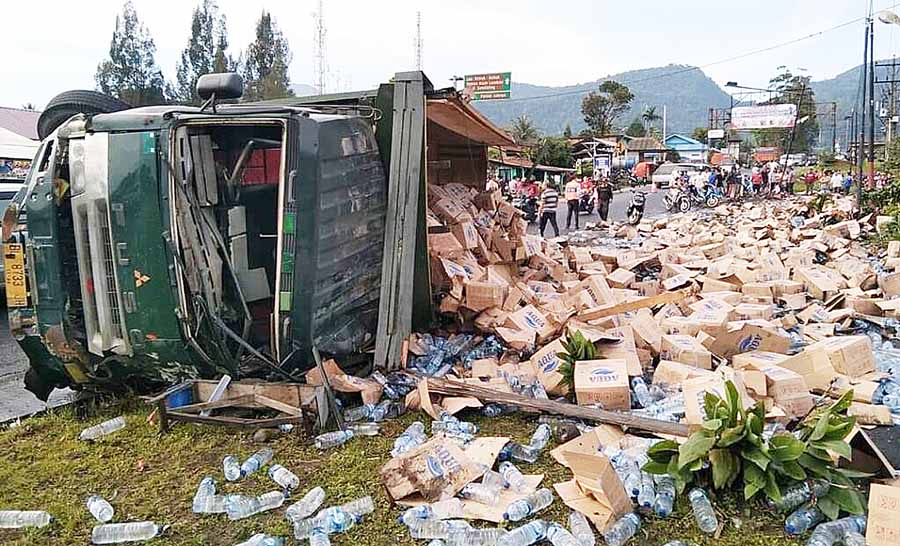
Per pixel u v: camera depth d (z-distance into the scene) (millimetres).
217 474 4570
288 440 5023
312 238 5160
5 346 8320
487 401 5383
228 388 5242
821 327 7922
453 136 9922
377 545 3748
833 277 10133
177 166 5035
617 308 7473
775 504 3891
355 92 6625
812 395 5535
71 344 5363
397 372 6055
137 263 5090
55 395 6484
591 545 3625
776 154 68688
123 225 5070
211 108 5359
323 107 6488
